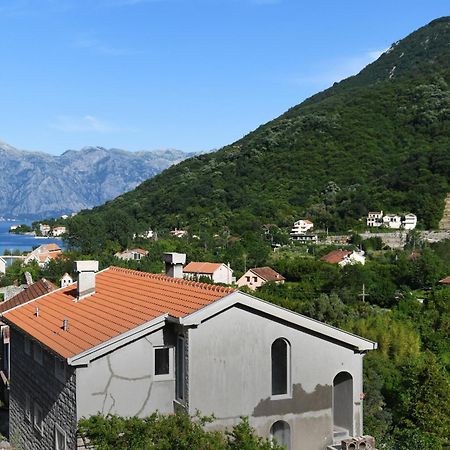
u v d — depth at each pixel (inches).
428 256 3513.8
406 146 7357.3
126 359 636.1
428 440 1046.4
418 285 3380.9
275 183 6943.9
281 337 664.4
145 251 4456.2
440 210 5895.7
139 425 583.8
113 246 4778.5
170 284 755.4
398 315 2257.6
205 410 629.3
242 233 5452.8
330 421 683.4
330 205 6328.7
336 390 717.9
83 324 715.4
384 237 5398.6
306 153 7431.1
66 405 653.9
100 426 595.2
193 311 625.9
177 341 652.1
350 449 665.6
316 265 3725.4
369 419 1121.4
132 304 723.4
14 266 4185.5
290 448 665.6
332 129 7805.1
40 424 758.5
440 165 6412.4
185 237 5260.8
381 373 1293.1
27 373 815.7
